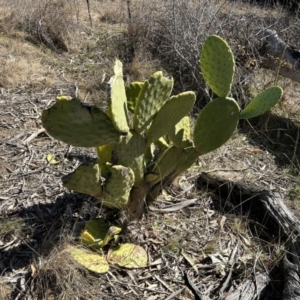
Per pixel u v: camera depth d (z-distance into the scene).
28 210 2.74
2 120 3.74
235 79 4.32
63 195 2.86
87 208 2.70
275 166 3.54
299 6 4.48
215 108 2.41
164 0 5.66
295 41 5.16
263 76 4.73
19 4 5.78
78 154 3.32
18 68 4.56
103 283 2.34
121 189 2.33
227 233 2.75
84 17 6.35
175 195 3.01
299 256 2.52
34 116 3.86
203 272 2.47
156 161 2.58
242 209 2.94
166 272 2.45
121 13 6.39
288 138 3.97
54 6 5.99
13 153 3.29
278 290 2.42
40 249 2.46
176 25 4.79
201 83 4.45
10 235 2.56
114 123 2.10
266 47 4.58
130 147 2.32
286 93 4.48
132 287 2.35
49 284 2.25
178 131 2.43
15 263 2.40
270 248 2.66
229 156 3.57
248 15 5.20
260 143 3.84
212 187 3.11
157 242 2.62
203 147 2.51
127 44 5.35
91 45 5.39
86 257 2.36
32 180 3.02
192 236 2.70
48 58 5.03
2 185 2.96
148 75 4.73
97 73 4.74
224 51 2.31
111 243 2.51
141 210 2.61
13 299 2.23
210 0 5.27
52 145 3.43
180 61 4.71
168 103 2.25
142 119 2.28
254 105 2.46
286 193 3.20
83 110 2.10
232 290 2.37
